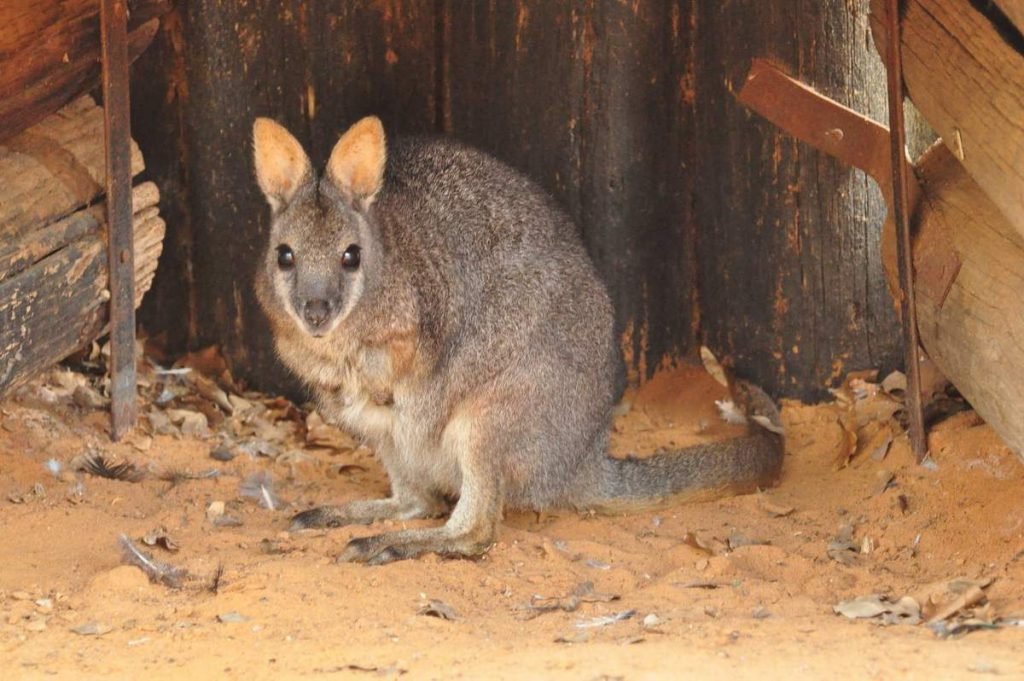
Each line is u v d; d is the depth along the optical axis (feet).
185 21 42.34
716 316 42.93
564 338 35.99
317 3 41.68
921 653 26.32
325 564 32.40
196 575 31.42
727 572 32.14
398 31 41.86
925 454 36.76
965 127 32.60
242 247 43.47
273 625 28.96
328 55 41.98
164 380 43.32
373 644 27.89
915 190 36.06
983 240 33.76
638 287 42.91
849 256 41.32
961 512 34.53
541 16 41.32
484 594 31.37
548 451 35.78
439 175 36.45
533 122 41.98
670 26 41.55
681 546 34.09
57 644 27.91
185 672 26.53
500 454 35.24
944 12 33.37
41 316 35.78
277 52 42.11
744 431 41.70
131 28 38.42
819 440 40.45
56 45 35.99
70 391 41.01
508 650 27.37
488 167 37.17
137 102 43.14
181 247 44.09
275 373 44.14
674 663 26.03
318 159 42.52
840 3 39.83
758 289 42.11
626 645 27.35
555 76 41.57
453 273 35.29
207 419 41.98
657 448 41.27
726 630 28.14
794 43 40.16
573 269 36.78
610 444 41.42
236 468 39.17
